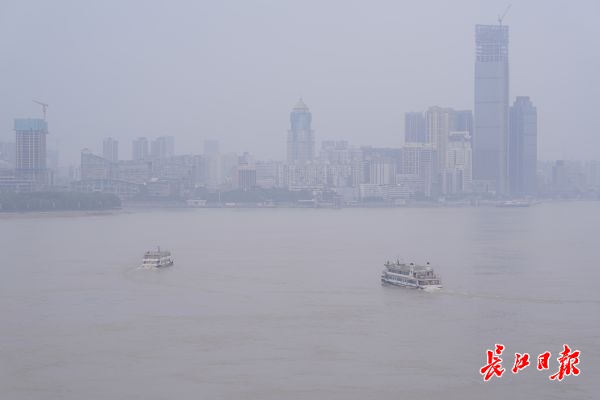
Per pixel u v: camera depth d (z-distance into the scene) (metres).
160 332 165.88
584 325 171.75
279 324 173.00
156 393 129.62
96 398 127.62
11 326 171.25
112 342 158.38
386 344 156.25
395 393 129.25
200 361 145.62
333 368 141.50
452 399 127.06
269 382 134.38
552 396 128.62
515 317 179.62
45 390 131.25
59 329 168.62
